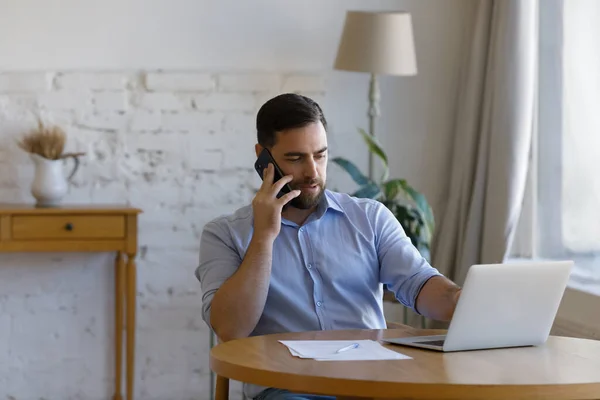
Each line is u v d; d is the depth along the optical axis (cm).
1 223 419
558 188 437
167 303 480
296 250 268
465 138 462
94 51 471
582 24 416
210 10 477
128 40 473
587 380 186
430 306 258
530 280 219
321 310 265
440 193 492
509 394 180
